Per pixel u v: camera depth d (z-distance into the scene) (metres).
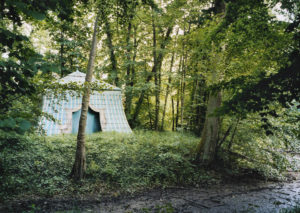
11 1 2.11
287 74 3.28
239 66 8.12
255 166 9.99
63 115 12.14
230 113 3.59
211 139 10.06
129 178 7.95
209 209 6.04
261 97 3.44
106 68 17.64
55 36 16.12
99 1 6.24
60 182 6.96
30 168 7.19
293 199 7.10
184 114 17.67
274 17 5.87
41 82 4.70
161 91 17.72
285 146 9.67
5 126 1.77
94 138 10.77
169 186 7.95
